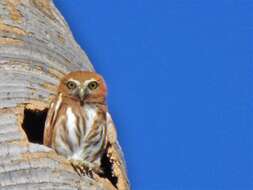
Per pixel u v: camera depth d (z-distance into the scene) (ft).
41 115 46.68
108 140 47.75
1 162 40.37
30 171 40.40
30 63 45.91
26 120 46.88
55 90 46.70
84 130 47.14
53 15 50.65
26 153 40.88
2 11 46.98
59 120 46.96
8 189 39.68
